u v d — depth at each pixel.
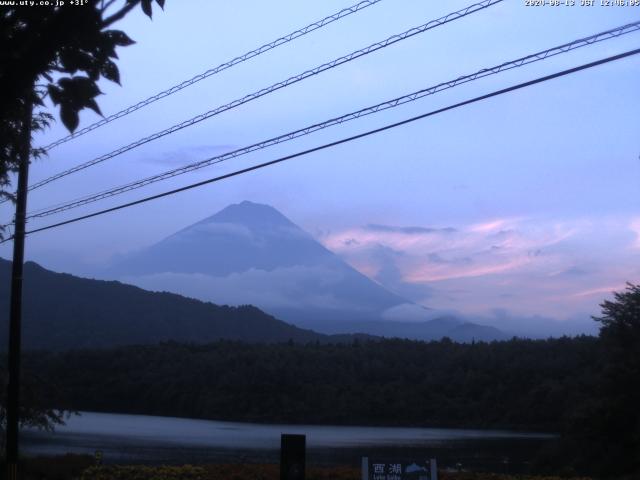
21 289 19.39
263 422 88.94
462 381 93.75
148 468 23.47
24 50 5.22
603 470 33.62
